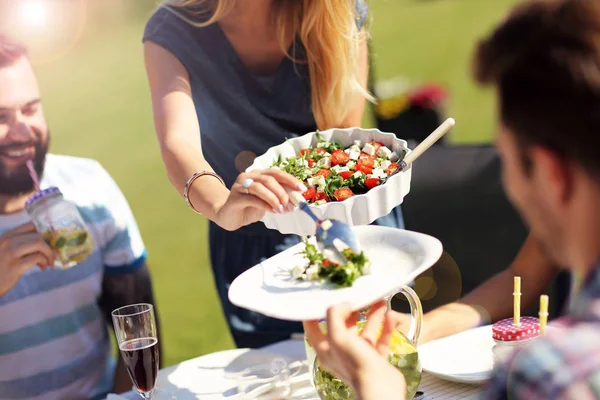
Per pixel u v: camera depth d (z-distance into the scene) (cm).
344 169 142
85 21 1134
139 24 1154
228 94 194
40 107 227
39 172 223
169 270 581
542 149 76
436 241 116
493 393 95
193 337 480
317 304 109
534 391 75
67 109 923
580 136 72
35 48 1037
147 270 242
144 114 907
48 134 230
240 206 137
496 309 168
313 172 143
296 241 197
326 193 136
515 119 77
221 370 151
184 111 183
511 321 138
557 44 73
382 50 1054
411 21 1153
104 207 231
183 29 190
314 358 133
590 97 71
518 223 223
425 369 141
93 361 229
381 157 146
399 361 119
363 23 201
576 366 73
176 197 714
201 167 165
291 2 190
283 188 131
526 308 173
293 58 194
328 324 98
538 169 78
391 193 131
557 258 85
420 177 230
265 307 109
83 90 977
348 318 111
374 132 154
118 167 782
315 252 123
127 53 1074
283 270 125
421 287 236
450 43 1048
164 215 679
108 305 238
